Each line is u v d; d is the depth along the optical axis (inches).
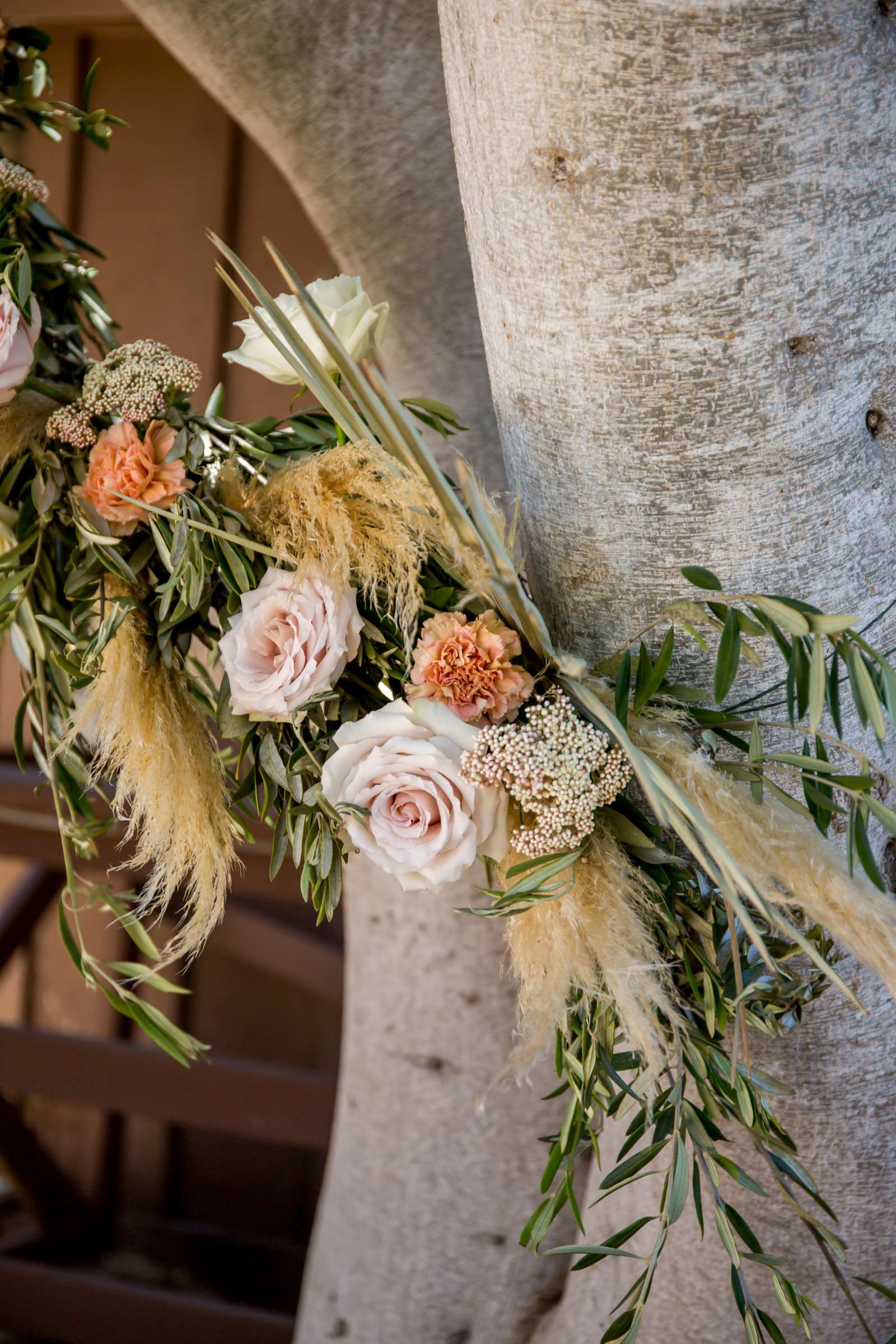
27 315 61.1
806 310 55.6
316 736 58.6
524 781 55.2
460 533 55.6
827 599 57.9
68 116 66.1
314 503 57.6
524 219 55.8
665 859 56.5
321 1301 79.7
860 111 54.7
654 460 56.7
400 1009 74.8
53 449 61.3
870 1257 63.3
